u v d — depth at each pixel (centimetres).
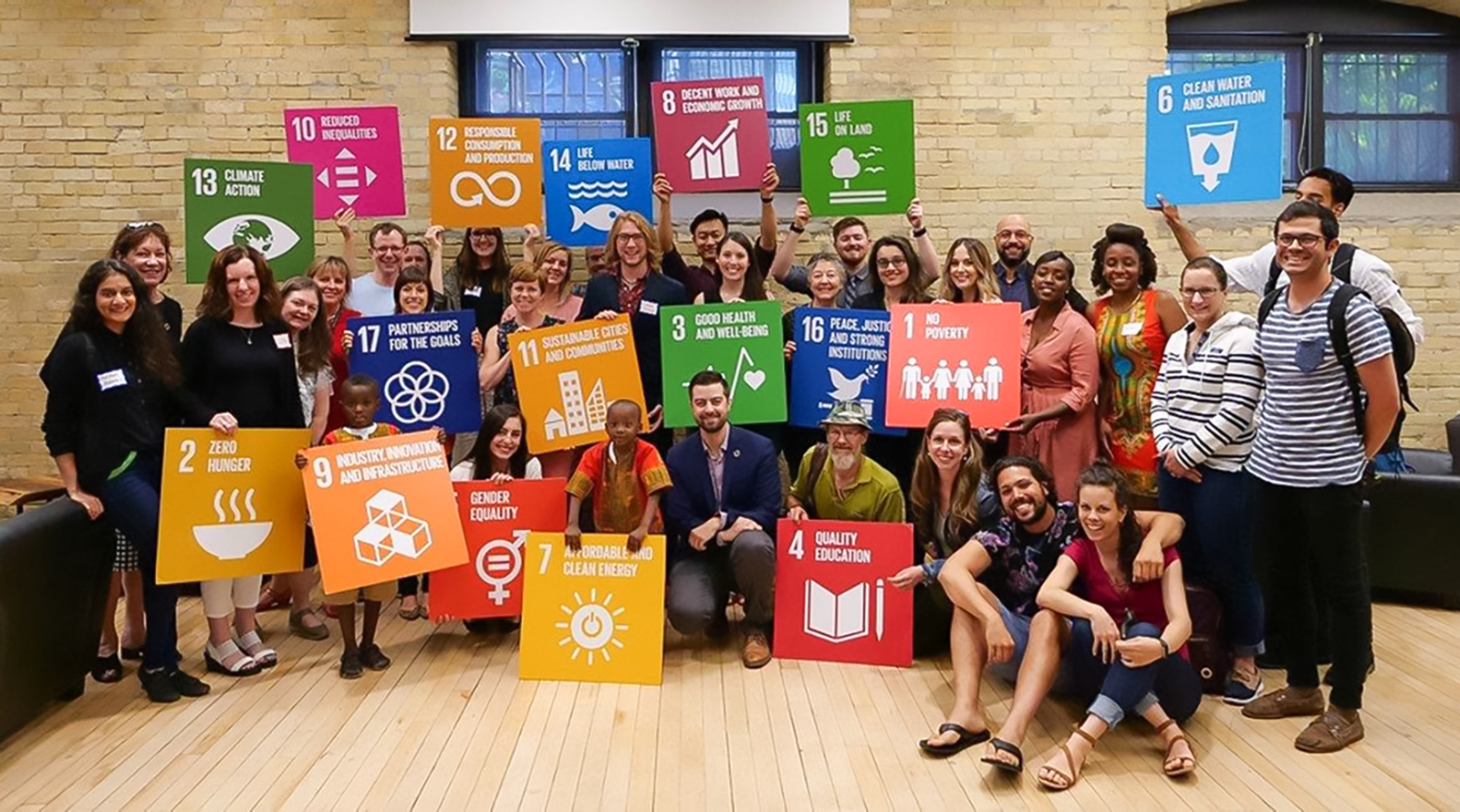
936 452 372
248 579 385
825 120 475
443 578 398
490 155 488
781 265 491
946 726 309
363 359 431
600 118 609
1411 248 611
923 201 596
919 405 417
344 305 470
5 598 309
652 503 383
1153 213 598
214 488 357
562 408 422
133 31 574
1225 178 433
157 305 390
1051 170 596
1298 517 316
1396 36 627
